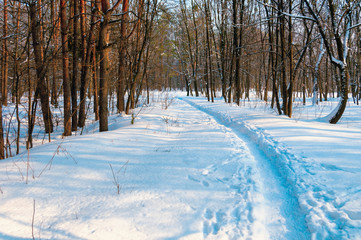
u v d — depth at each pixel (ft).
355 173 12.25
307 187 11.64
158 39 52.24
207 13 69.15
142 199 11.07
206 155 17.84
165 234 8.65
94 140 20.54
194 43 104.06
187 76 118.73
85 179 12.96
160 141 22.79
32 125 21.07
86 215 9.60
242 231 8.86
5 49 19.38
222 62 71.67
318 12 30.83
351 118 35.42
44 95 27.78
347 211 9.09
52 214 9.58
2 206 9.83
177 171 14.57
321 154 15.64
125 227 8.95
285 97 36.86
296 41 52.95
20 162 14.92
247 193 11.60
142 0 32.65
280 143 19.21
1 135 17.44
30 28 20.70
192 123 34.91
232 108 49.03
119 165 15.37
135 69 40.91
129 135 23.76
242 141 22.93
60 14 23.49
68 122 25.25
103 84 25.43
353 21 55.57
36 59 23.91
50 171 13.55
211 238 8.48
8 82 43.11
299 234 8.78
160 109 48.42
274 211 10.41
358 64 57.72
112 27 37.27
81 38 30.01
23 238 8.06
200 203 10.84
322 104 59.41
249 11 60.75
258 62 85.71
